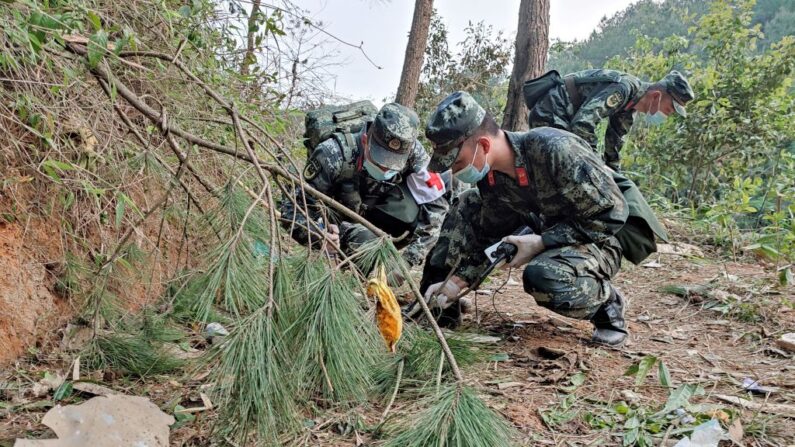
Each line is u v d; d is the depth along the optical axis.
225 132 3.03
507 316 3.13
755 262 4.64
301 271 1.75
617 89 3.76
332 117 2.99
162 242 2.64
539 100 3.99
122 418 1.45
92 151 2.13
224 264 1.58
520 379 2.19
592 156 2.39
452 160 2.32
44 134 2.02
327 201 1.83
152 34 2.67
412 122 2.57
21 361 1.98
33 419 1.65
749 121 6.78
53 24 1.60
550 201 2.47
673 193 7.60
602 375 2.23
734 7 7.11
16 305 2.03
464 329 2.83
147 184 2.61
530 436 1.73
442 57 9.09
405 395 1.92
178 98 2.72
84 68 1.93
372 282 1.56
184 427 1.65
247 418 1.47
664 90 3.93
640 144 7.55
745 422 1.80
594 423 1.82
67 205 2.10
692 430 1.71
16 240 2.10
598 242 2.45
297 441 1.63
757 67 6.92
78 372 1.91
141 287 2.47
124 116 1.97
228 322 2.35
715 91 6.95
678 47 7.45
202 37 2.92
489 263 2.74
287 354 1.55
